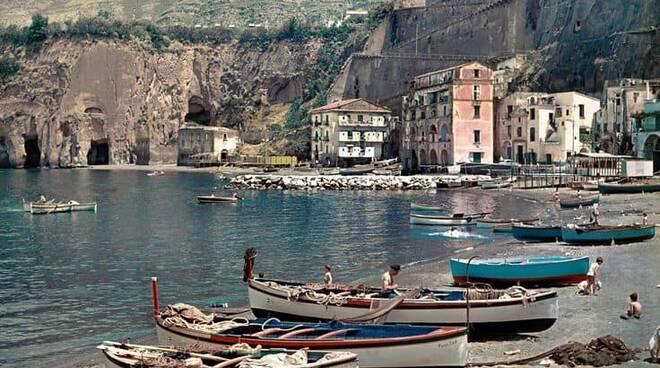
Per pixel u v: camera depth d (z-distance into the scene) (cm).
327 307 3584
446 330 2942
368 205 10994
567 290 4297
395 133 18850
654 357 2992
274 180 15050
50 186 16538
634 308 3675
